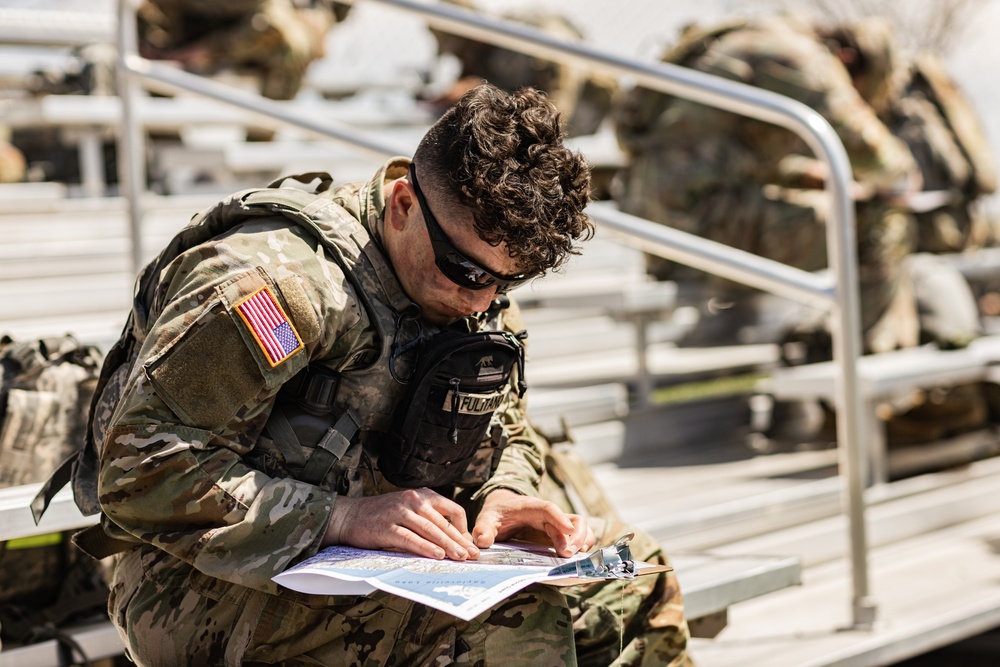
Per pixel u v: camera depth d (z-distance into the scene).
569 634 3.00
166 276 2.91
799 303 8.39
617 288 7.42
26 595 4.07
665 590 3.52
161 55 10.16
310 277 2.86
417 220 2.90
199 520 2.82
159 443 2.78
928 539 6.79
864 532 5.09
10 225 7.85
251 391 2.81
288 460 2.96
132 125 6.20
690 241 5.45
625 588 3.44
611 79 11.97
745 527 5.92
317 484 3.00
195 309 2.77
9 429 3.88
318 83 13.01
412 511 2.92
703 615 4.22
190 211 8.63
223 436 2.86
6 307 6.60
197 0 10.29
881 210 7.90
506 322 3.44
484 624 2.94
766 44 7.78
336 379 2.97
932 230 9.67
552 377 7.66
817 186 7.99
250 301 2.77
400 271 2.98
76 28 11.11
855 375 5.04
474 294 2.95
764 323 9.19
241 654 2.94
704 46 8.00
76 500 3.16
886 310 7.96
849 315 5.04
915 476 7.61
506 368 3.09
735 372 8.03
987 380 8.35
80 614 4.10
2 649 3.85
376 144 5.85
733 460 7.31
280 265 2.83
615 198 10.93
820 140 5.04
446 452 3.08
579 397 6.52
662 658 3.46
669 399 7.93
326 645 3.00
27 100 8.66
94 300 6.93
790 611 5.48
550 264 2.84
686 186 7.97
